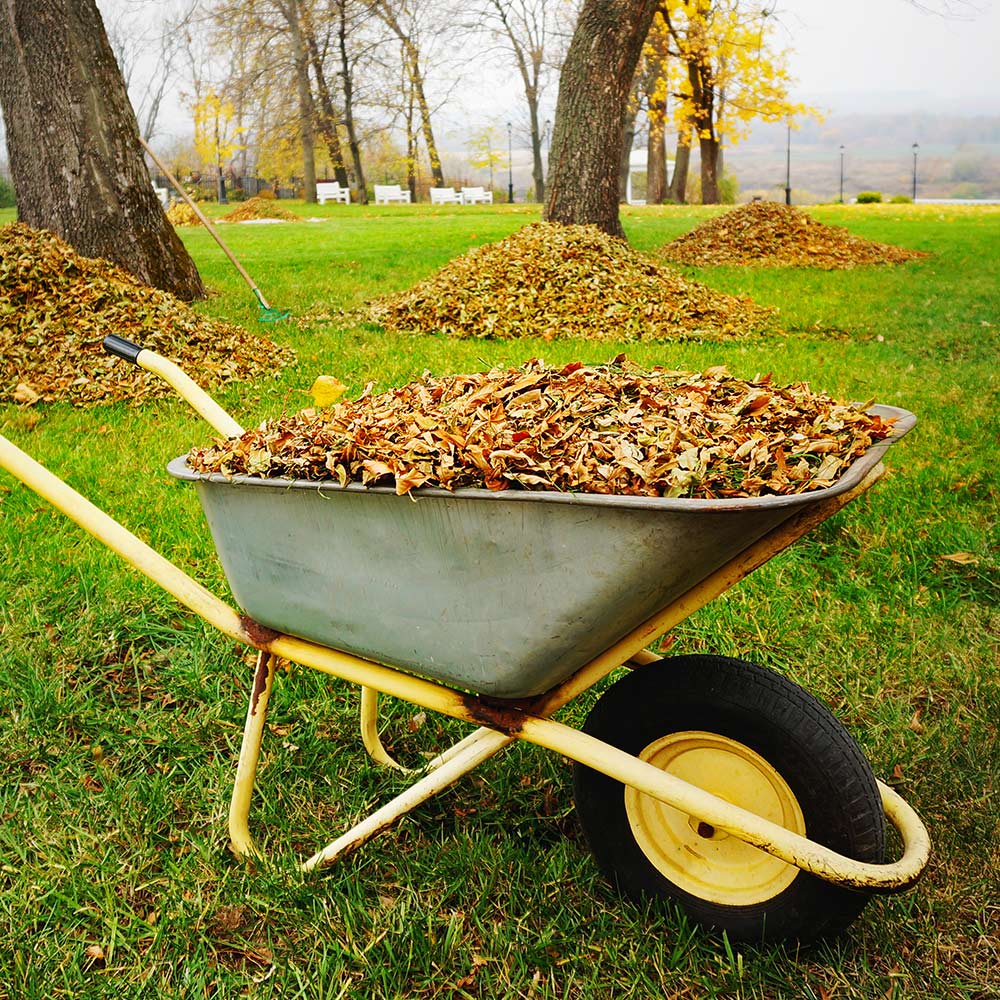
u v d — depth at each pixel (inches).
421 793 81.6
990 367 278.4
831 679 118.8
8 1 340.2
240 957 81.4
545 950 79.0
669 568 62.7
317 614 79.3
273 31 1249.4
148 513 167.8
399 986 76.5
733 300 385.4
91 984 78.1
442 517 67.4
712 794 73.1
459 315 345.1
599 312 349.7
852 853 71.0
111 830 95.7
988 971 76.3
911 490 172.6
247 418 229.1
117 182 364.5
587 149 449.1
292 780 103.3
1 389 248.2
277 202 1440.7
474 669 72.5
